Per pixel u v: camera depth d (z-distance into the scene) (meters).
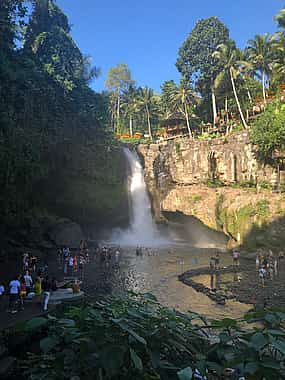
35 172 33.41
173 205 50.97
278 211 36.75
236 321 3.95
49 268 30.89
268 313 3.87
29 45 55.22
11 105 35.56
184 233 52.94
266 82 63.78
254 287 23.81
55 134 45.31
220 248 43.94
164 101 83.06
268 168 43.41
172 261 34.88
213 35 71.25
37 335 13.34
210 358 3.86
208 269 30.19
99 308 4.38
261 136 41.72
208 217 46.62
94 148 52.25
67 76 55.41
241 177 47.19
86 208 49.84
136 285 24.97
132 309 4.15
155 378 3.74
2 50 36.44
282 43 45.66
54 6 61.25
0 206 31.09
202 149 51.28
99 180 51.84
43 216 42.56
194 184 51.88
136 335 3.60
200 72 73.31
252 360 3.41
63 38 60.34
